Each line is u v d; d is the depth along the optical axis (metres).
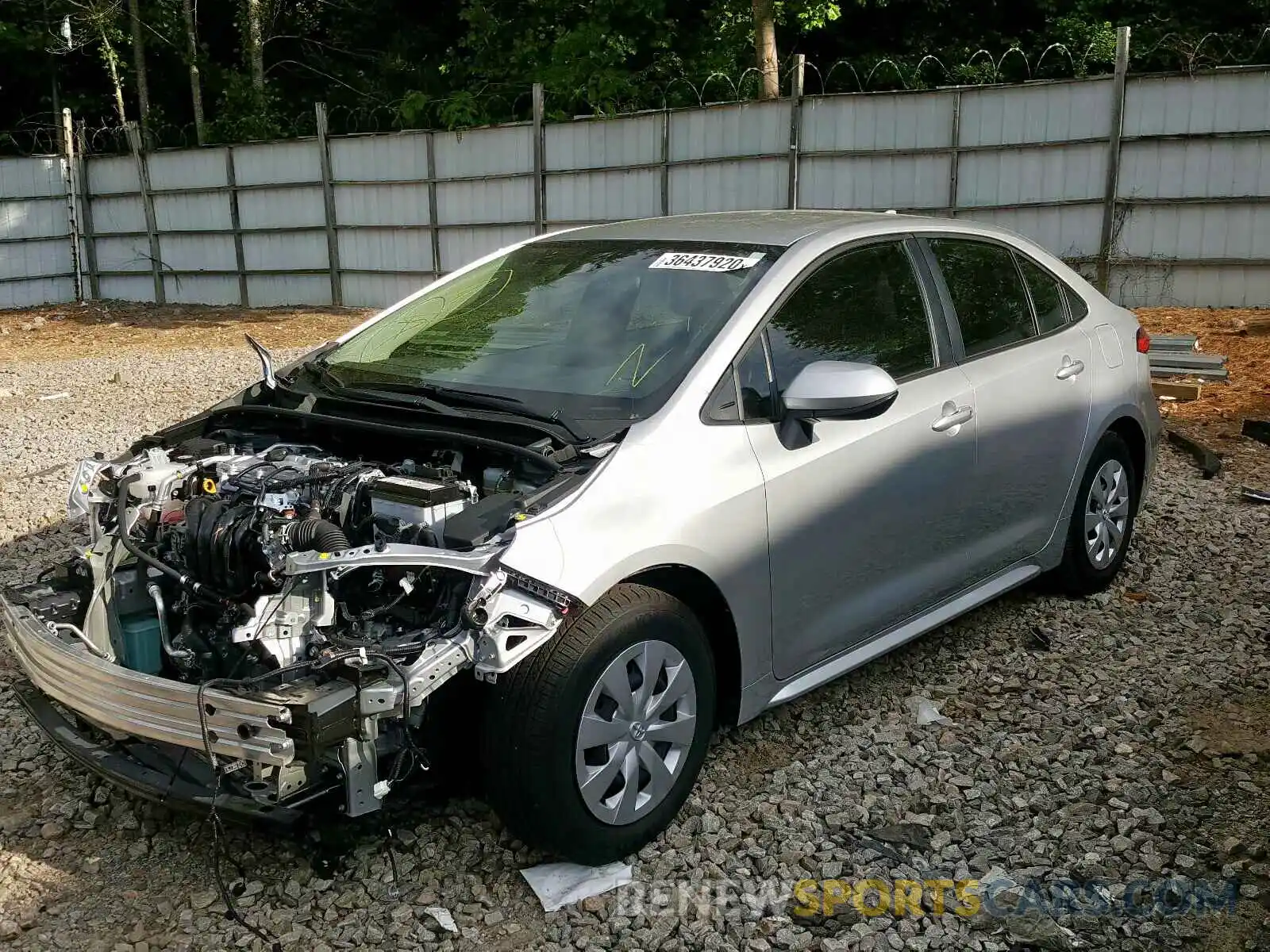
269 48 32.19
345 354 4.62
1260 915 3.24
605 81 22.25
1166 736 4.23
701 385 3.73
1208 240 15.55
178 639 3.53
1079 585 5.43
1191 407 9.84
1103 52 23.36
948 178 16.59
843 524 4.00
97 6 27.73
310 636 3.20
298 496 3.52
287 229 21.72
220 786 3.27
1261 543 6.28
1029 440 4.81
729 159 17.66
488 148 19.53
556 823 3.28
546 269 4.66
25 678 4.10
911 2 26.45
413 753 3.23
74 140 23.94
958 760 4.08
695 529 3.52
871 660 4.28
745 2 23.92
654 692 3.49
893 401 4.06
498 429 3.66
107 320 21.11
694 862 3.50
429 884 3.41
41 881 3.47
